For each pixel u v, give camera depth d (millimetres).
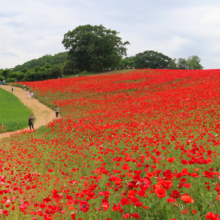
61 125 18250
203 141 8023
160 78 40750
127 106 22641
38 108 32219
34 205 4191
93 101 30906
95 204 4008
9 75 116250
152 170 5543
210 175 3473
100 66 70438
